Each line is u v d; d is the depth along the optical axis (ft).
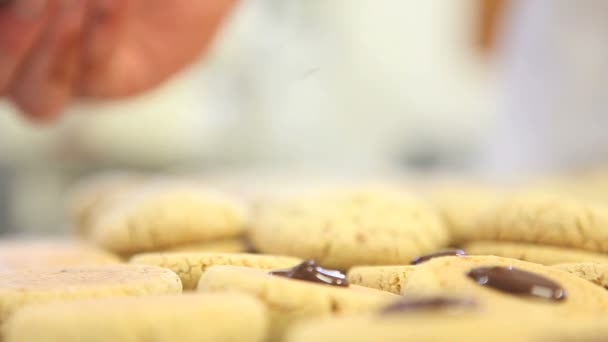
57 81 1.60
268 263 1.31
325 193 1.55
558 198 1.43
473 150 4.98
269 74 3.93
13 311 1.11
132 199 1.67
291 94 4.18
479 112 4.92
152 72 1.64
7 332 1.07
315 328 0.99
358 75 4.60
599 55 2.90
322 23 4.20
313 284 1.15
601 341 0.97
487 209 1.48
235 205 1.57
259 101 4.04
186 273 1.30
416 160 4.89
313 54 4.08
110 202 1.90
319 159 4.45
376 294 1.16
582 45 2.92
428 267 1.16
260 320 1.08
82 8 1.57
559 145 2.98
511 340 0.96
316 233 1.44
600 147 2.90
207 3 1.63
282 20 3.75
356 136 4.64
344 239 1.43
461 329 0.96
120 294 1.14
